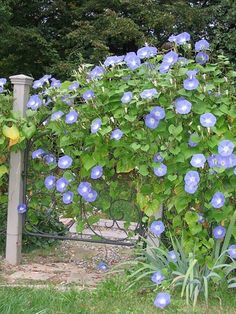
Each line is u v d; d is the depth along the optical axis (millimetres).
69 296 3465
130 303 3422
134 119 3824
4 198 4570
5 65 14820
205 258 3621
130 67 3982
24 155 4410
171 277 3617
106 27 14414
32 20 16359
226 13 14312
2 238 4801
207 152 3764
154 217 3959
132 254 4773
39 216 4719
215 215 3703
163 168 3779
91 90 4012
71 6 16016
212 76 3943
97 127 3854
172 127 3768
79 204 4227
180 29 14781
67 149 4133
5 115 4320
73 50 14414
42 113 4289
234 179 3699
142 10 14453
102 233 5680
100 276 4160
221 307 3357
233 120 3809
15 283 3832
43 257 4812
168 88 3824
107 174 4121
